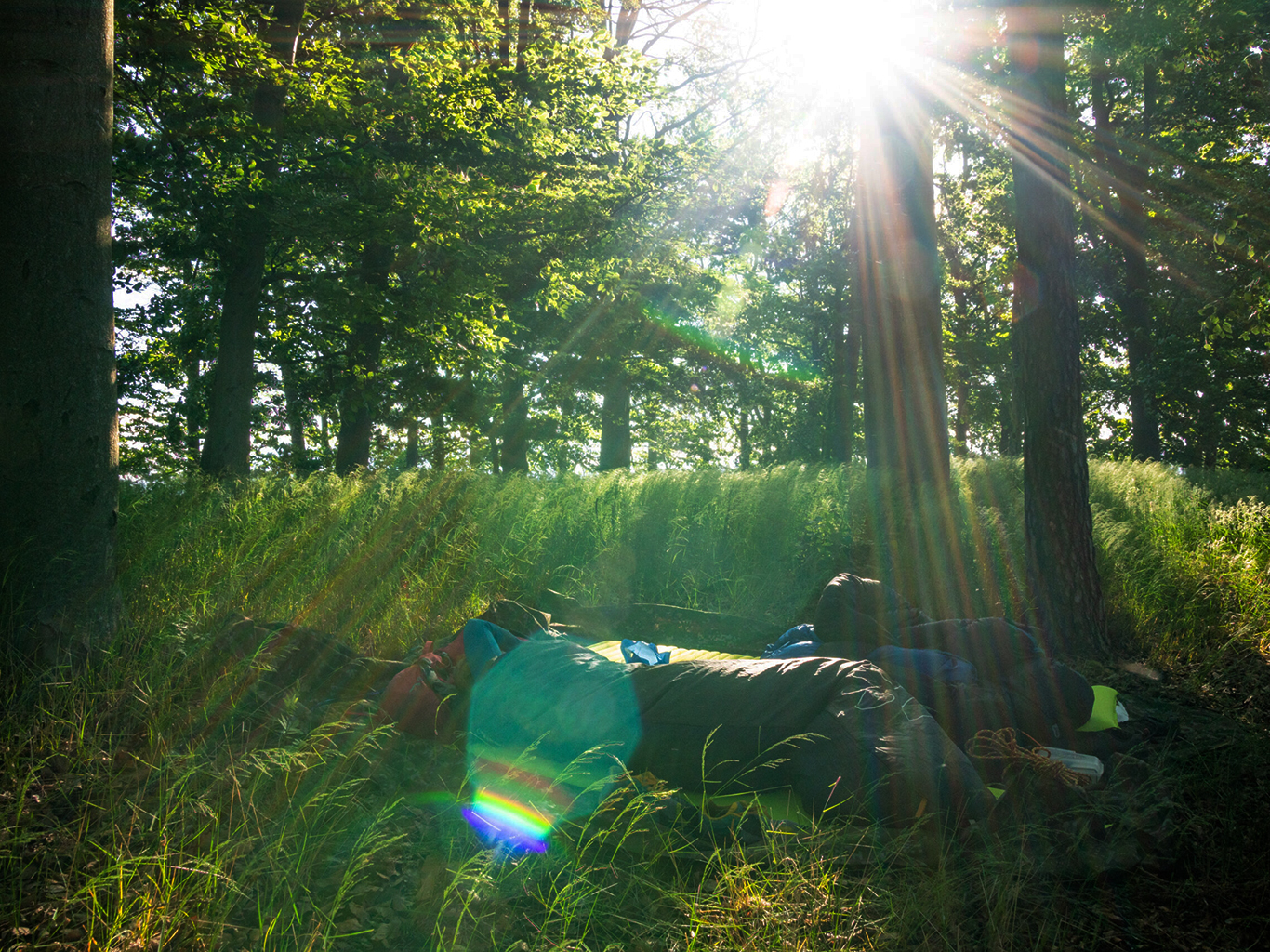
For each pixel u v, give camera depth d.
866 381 11.15
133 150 11.48
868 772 3.32
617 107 18.05
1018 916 2.79
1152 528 9.40
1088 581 6.59
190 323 18.81
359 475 10.18
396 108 13.70
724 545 8.38
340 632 5.61
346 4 14.70
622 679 3.89
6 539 4.11
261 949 2.50
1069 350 6.75
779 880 2.86
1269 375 22.62
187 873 2.74
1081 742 4.11
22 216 4.14
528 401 21.55
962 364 27.45
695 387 30.30
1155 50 12.48
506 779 3.54
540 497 9.28
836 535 8.54
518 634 4.83
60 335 4.20
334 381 16.72
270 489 9.12
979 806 3.27
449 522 8.04
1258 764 4.11
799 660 3.79
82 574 4.22
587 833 3.17
